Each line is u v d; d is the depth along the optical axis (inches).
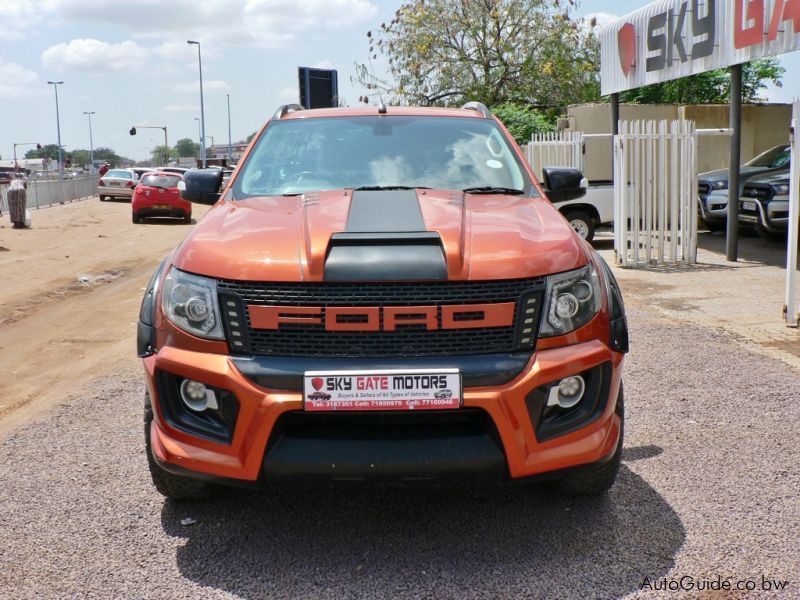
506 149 182.5
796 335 277.6
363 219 136.3
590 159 770.8
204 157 2038.6
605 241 620.4
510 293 121.4
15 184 870.4
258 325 120.4
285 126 190.5
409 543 132.0
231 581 120.6
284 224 136.9
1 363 270.8
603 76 650.2
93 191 1717.5
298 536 135.1
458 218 137.7
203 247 130.6
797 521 137.8
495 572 122.1
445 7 1055.6
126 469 165.8
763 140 752.3
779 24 407.8
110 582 120.6
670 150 504.4
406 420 120.2
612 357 128.0
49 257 593.3
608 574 121.1
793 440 177.2
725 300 351.9
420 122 189.6
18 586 119.6
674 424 189.0
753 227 566.9
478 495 150.4
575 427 124.0
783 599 113.6
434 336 119.7
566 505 145.6
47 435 188.4
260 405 117.1
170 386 125.7
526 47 1052.5
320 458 116.4
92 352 283.4
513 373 118.6
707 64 486.3
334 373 116.6
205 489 144.0
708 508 143.6
